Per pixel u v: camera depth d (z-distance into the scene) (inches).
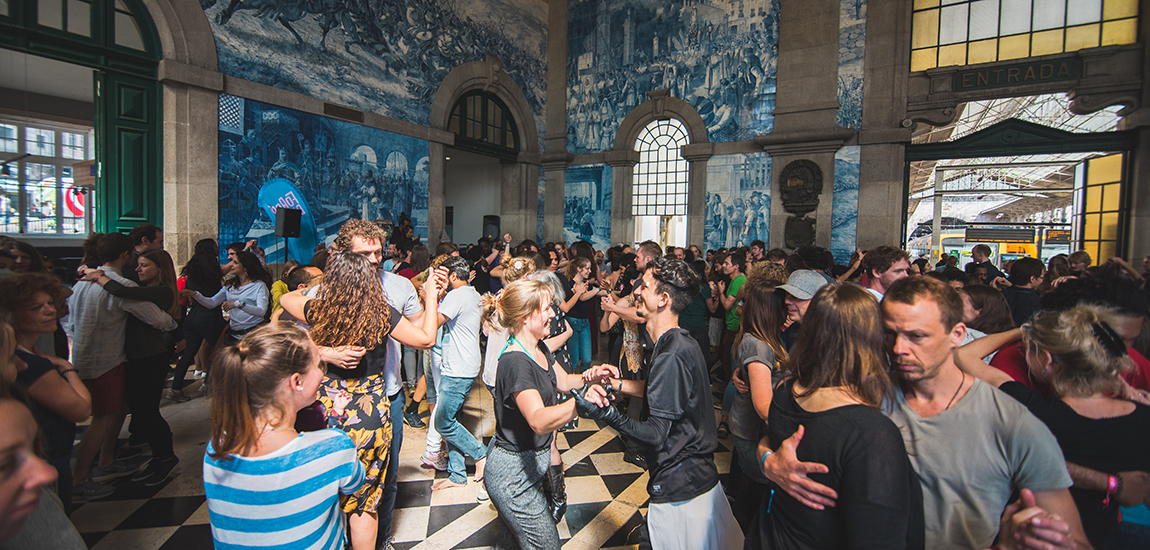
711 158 611.5
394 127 515.2
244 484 62.1
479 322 153.9
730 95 598.9
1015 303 182.7
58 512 55.8
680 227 759.1
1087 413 66.4
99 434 140.6
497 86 644.1
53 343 125.7
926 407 60.0
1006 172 546.0
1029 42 463.8
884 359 58.8
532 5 696.4
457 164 797.9
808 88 546.9
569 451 185.8
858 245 525.0
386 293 118.1
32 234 572.7
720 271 278.8
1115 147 438.0
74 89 576.1
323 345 96.0
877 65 513.3
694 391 85.2
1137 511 74.5
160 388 150.3
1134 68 422.9
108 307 138.3
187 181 360.8
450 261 156.2
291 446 63.9
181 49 355.3
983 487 55.7
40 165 603.5
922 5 504.7
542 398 89.5
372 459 100.8
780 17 563.5
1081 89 438.0
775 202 568.7
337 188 467.2
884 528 49.4
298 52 430.0
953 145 496.7
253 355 62.9
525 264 180.5
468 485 157.5
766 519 66.4
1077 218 474.9
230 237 387.5
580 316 245.4
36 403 86.0
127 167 341.4
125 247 151.4
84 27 320.2
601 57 687.1
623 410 212.4
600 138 694.5
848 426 53.3
